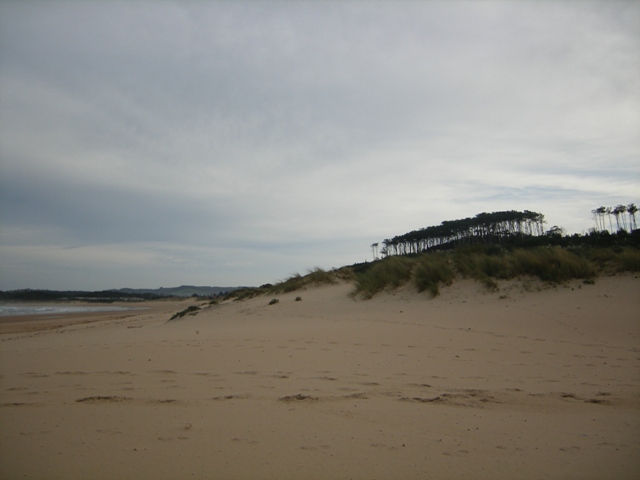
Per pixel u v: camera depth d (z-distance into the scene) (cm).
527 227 5412
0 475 324
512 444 382
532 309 1059
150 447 370
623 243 1959
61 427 418
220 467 335
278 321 1341
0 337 1672
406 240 5975
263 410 462
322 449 367
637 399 505
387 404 483
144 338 1077
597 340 812
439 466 339
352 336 912
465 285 1348
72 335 1513
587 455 362
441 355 732
